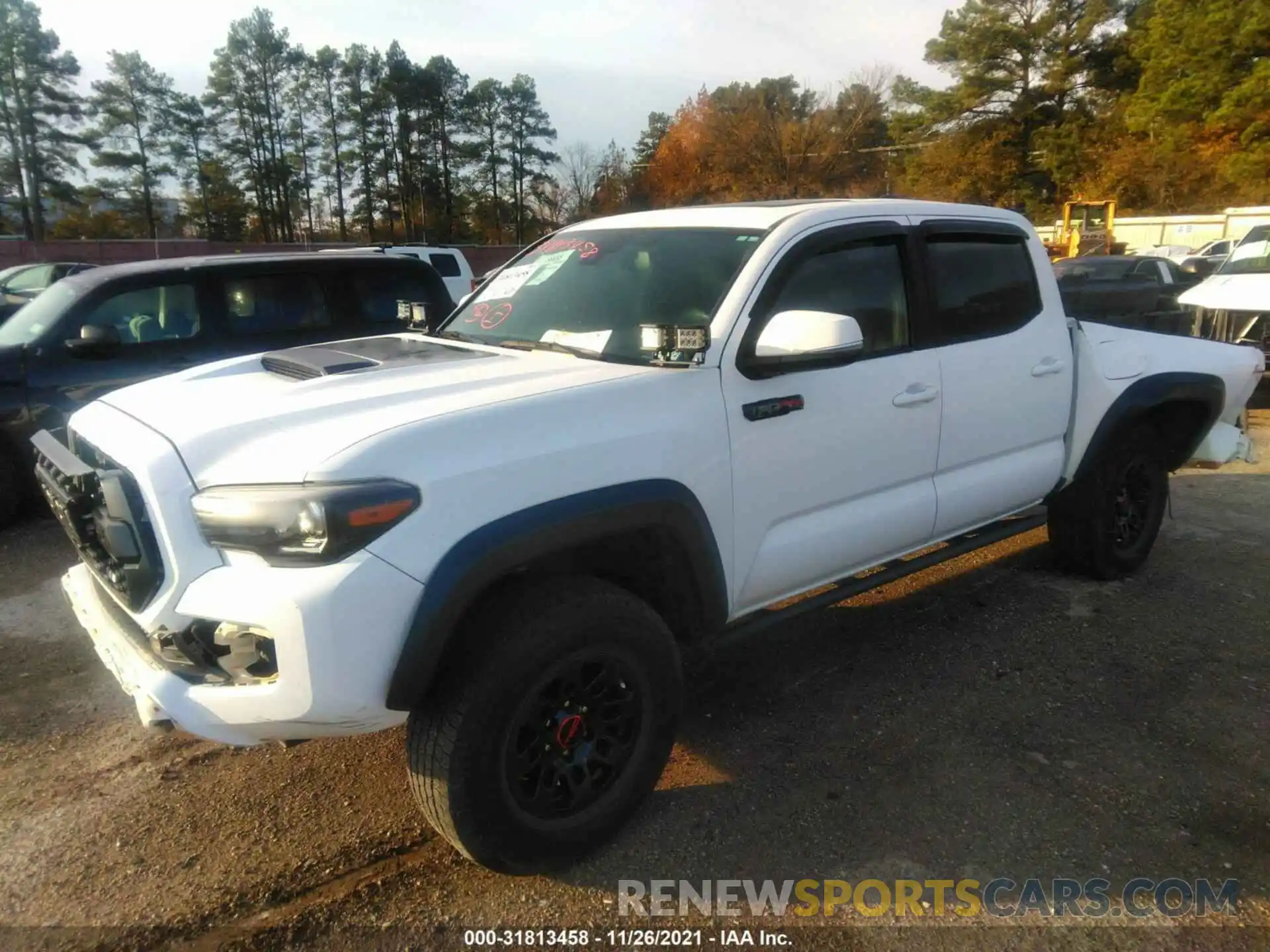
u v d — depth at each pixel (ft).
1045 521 15.57
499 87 216.54
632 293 11.39
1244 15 146.92
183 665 8.27
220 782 11.09
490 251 152.15
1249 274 34.73
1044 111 184.44
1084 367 14.88
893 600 16.24
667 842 9.87
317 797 10.75
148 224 194.08
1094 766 11.14
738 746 11.68
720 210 12.41
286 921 8.82
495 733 8.44
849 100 152.56
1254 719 12.14
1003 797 10.55
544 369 10.01
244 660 7.84
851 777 10.97
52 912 8.97
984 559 18.07
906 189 186.50
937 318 12.64
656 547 9.81
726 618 10.52
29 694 13.24
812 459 10.96
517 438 8.53
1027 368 13.83
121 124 187.21
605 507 8.87
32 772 11.30
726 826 10.11
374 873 9.46
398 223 217.36
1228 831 9.92
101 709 12.82
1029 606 15.78
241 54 199.00
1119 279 50.70
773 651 14.37
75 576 10.44
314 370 10.09
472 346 11.65
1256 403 33.91
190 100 195.62
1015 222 14.32
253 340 22.90
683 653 10.96
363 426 8.17
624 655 9.28
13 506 20.84
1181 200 153.28
